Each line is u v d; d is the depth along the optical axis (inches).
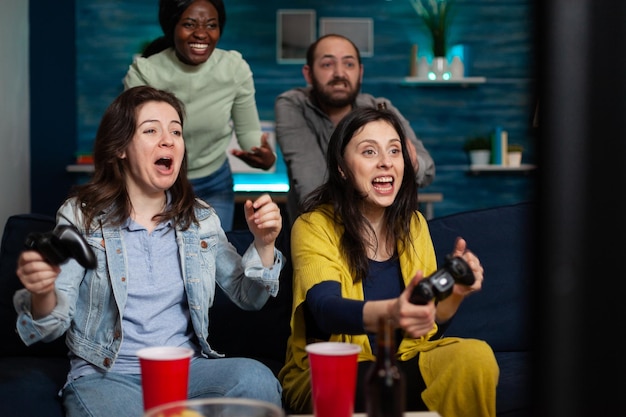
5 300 81.4
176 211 71.0
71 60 207.3
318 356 42.6
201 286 70.1
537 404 18.8
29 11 201.3
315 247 70.8
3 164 172.2
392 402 39.8
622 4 17.1
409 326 51.8
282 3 216.5
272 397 63.2
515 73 220.5
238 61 121.0
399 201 75.4
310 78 115.3
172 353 44.9
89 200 68.7
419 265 75.5
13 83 181.9
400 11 218.4
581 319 17.9
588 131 17.4
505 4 220.5
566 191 17.7
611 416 17.8
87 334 66.5
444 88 219.6
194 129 118.4
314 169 111.7
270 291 68.1
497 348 87.7
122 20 213.5
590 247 17.7
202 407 35.7
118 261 67.2
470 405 63.2
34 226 84.4
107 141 69.2
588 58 17.3
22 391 66.4
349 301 61.0
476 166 214.4
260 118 217.3
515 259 89.2
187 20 111.3
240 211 193.6
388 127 73.9
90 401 62.3
